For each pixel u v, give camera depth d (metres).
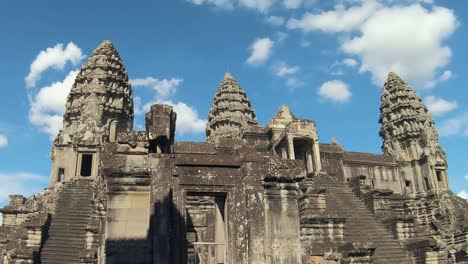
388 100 65.38
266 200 15.49
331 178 47.00
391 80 66.75
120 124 57.59
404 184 59.88
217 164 15.52
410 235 37.94
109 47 61.34
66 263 27.97
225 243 15.18
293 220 15.50
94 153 47.78
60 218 33.47
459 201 56.25
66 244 30.27
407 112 62.81
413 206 57.31
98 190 18.20
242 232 14.83
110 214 14.73
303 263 15.70
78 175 46.25
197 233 25.75
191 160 15.36
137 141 15.40
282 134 49.75
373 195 43.06
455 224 47.69
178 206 14.59
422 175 59.62
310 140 49.94
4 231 39.28
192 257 22.67
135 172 15.05
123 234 14.61
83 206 36.28
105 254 14.34
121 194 14.95
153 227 14.21
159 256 13.76
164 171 14.91
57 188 44.72
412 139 61.59
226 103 81.62
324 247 26.12
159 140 15.72
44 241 30.06
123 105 58.22
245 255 14.55
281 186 15.80
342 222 29.83
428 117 62.75
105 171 15.00
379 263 33.53
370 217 40.34
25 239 29.02
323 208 33.47
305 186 39.78
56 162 50.53
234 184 15.41
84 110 54.47
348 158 58.09
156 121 15.94
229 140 51.59
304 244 25.98
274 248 14.93
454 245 45.56
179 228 14.38
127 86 60.28
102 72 57.88
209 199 27.59
